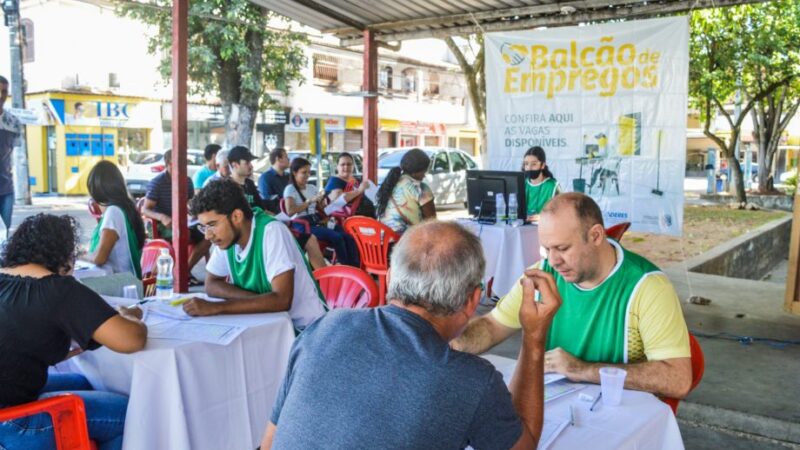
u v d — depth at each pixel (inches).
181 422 103.8
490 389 59.7
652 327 90.9
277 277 129.3
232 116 646.5
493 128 311.6
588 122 289.7
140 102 867.4
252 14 598.2
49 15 809.5
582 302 96.0
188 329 115.1
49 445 94.4
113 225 172.4
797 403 163.9
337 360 61.7
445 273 63.2
